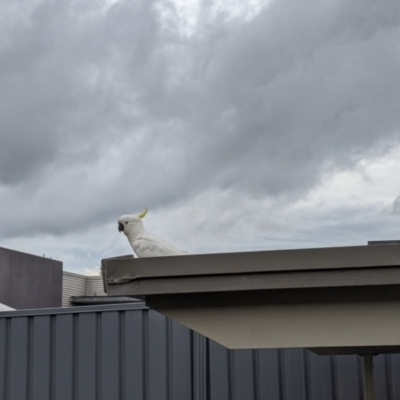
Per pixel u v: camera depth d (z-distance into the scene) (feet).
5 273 41.98
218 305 9.20
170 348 19.97
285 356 19.24
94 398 20.18
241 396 19.26
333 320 8.90
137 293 9.12
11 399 20.89
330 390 18.71
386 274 8.59
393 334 8.72
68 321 20.90
